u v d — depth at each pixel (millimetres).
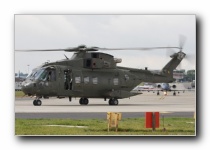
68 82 85938
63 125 54719
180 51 96250
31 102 106688
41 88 83625
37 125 54406
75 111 72312
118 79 90625
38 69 85188
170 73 97875
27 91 83688
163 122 55719
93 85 87812
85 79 87062
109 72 90000
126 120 59719
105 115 65688
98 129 52469
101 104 97938
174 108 83688
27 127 53062
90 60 87625
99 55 87875
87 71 87750
